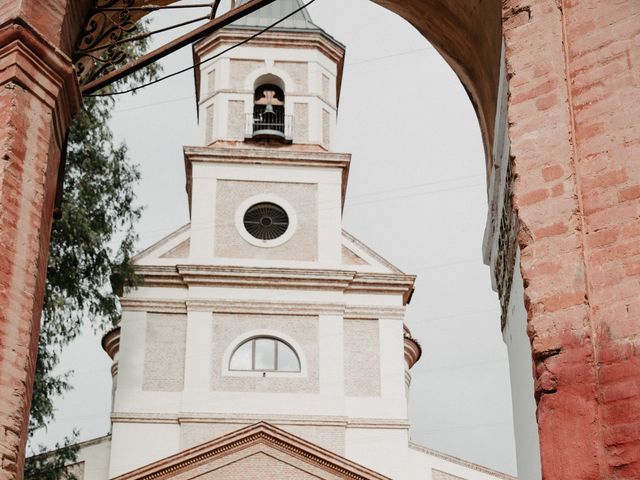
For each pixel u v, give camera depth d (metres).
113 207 21.95
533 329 5.93
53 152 7.83
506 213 8.57
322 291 30.91
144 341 29.67
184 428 28.69
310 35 35.09
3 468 6.45
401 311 30.95
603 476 5.40
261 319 30.38
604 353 5.64
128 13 8.76
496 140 8.62
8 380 6.70
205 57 35.31
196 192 32.28
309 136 33.88
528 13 6.73
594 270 5.87
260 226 32.25
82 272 20.94
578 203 6.06
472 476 29.41
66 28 8.18
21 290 7.00
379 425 29.34
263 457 27.77
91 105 21.62
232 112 34.09
